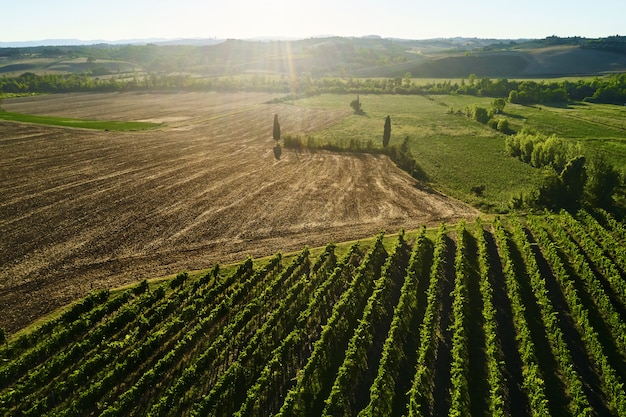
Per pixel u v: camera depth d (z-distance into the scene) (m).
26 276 30.16
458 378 20.27
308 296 29.02
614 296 29.34
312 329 25.81
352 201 47.78
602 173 46.66
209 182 52.38
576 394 19.84
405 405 20.11
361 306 28.05
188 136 79.75
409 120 105.12
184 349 23.47
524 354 22.88
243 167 59.66
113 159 60.66
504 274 32.16
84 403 19.44
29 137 70.38
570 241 35.75
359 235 39.38
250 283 29.50
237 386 21.14
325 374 22.11
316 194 49.50
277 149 71.25
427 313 25.59
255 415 19.58
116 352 23.19
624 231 39.00
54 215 40.75
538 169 63.66
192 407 19.78
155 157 62.84
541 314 27.16
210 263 33.41
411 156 64.38
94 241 35.88
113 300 26.66
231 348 23.89
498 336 25.08
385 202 47.91
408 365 22.75
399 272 32.41
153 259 33.53
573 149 63.50
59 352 23.17
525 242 35.28
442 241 35.91
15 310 26.31
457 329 23.97
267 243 37.16
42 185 48.66
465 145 79.56
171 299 28.28
